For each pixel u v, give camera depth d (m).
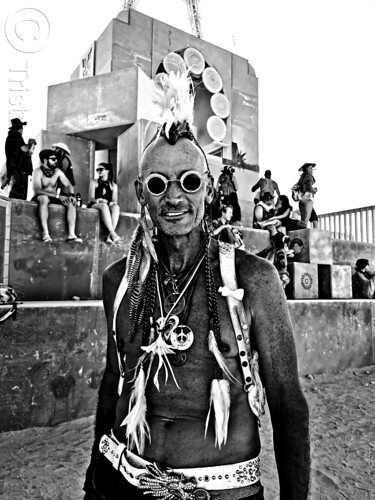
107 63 12.63
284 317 1.18
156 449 1.12
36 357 4.32
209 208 1.28
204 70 13.41
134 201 9.99
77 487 3.24
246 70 15.35
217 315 1.15
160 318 1.18
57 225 6.53
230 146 14.23
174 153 1.19
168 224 1.17
